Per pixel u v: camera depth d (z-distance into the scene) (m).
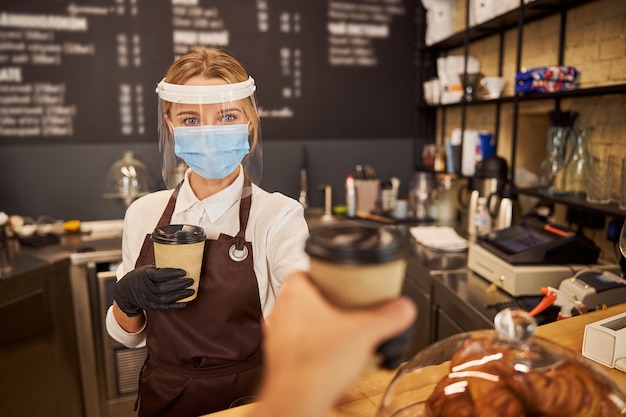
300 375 0.38
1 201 3.09
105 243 2.79
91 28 3.08
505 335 0.65
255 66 3.39
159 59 3.21
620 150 2.12
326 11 3.46
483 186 2.73
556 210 2.51
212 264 1.24
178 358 1.25
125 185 3.06
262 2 3.34
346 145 3.65
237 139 1.21
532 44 2.70
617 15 2.11
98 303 2.63
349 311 0.41
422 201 3.33
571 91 2.04
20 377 2.34
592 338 1.12
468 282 2.13
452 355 0.71
